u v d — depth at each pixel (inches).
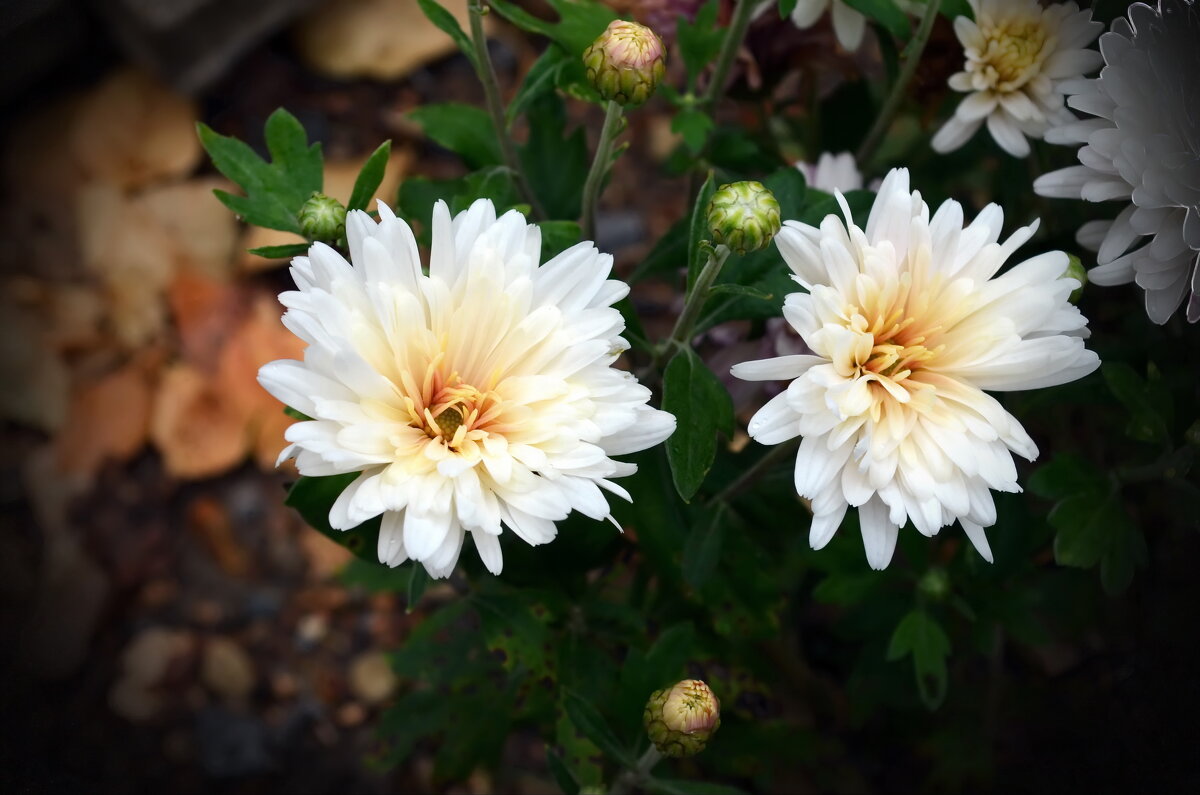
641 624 14.3
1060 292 10.9
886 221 10.9
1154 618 15.5
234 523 21.3
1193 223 11.5
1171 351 13.7
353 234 10.7
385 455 10.4
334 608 20.8
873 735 18.2
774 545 15.3
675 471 11.5
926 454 10.8
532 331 10.7
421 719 15.6
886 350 10.9
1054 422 15.6
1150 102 11.7
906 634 13.9
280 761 19.5
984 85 12.9
